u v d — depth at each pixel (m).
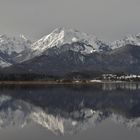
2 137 103.19
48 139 100.81
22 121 139.25
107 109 182.38
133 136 104.25
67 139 101.00
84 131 114.25
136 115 156.00
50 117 152.50
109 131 113.44
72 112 171.62
